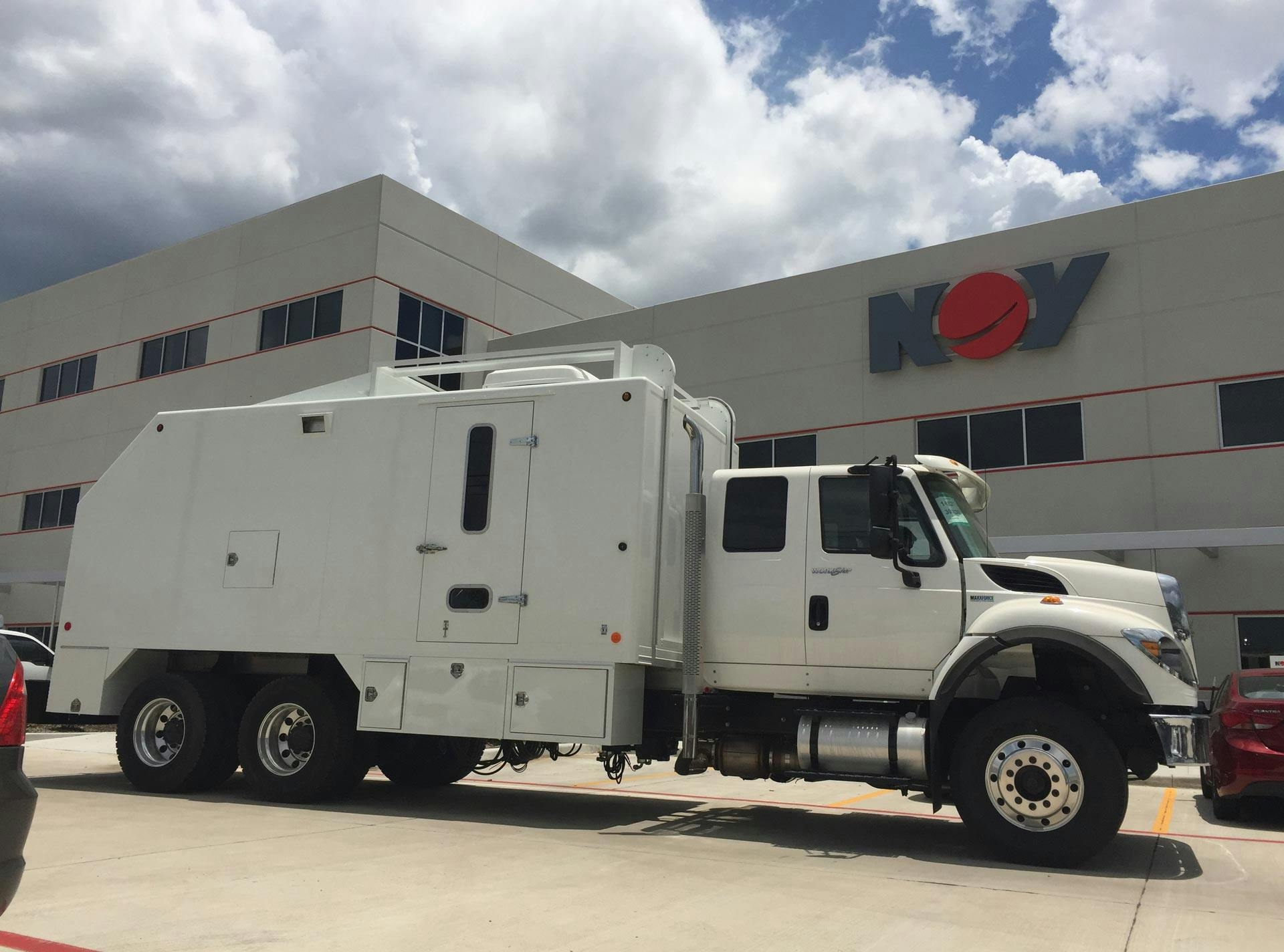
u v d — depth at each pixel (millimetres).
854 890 5680
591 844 7074
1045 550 17422
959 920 5012
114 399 31938
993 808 6703
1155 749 6844
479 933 4512
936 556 7387
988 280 20516
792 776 7582
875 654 7395
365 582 8562
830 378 22453
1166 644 6691
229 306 29344
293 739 8758
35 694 13734
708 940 4516
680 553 8305
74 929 4438
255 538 9062
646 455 7879
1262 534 15820
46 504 33406
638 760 8680
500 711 7902
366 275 26266
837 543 7637
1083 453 19391
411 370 9289
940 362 21016
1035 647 7109
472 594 8172
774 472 7945
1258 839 8320
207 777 9070
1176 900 5660
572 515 7969
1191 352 18547
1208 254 18625
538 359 8844
